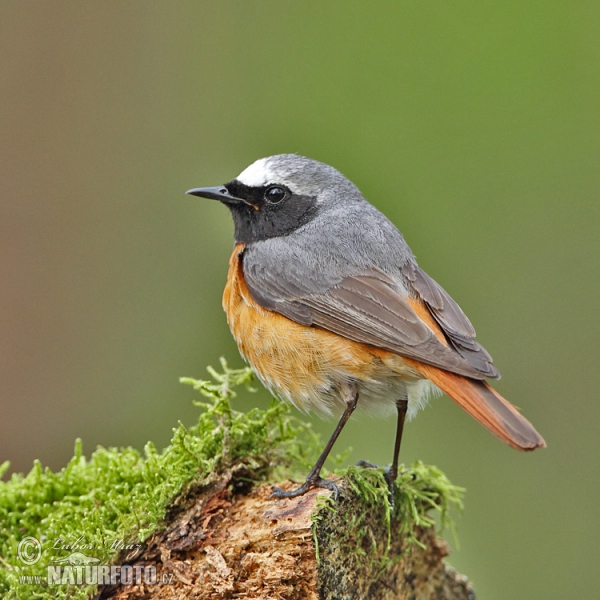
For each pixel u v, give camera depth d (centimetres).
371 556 809
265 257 927
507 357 1454
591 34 1631
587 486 1357
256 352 909
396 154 1578
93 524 779
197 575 753
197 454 818
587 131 1572
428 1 1673
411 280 916
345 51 1655
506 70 1625
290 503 779
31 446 1430
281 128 1633
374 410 908
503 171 1558
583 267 1485
